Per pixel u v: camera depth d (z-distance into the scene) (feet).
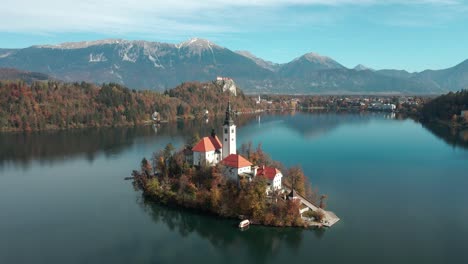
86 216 508.94
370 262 384.27
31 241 438.40
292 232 447.42
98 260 394.93
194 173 542.98
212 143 592.60
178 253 407.85
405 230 455.63
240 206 475.72
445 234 444.96
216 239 438.40
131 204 552.41
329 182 646.74
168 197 530.68
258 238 436.35
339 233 446.19
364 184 636.89
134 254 406.62
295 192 494.18
